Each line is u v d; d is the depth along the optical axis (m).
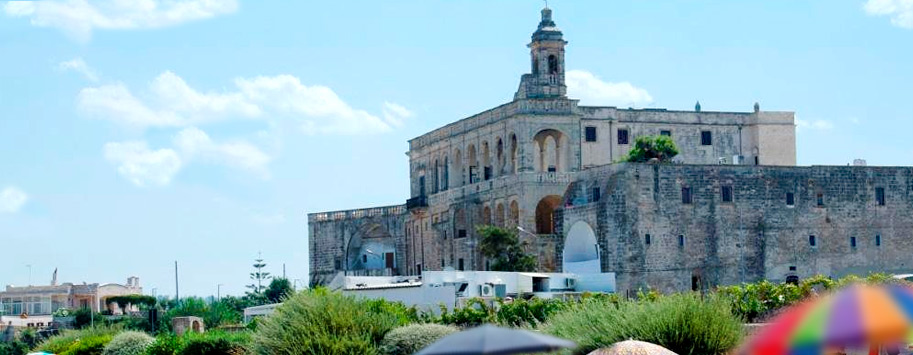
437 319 85.62
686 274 135.50
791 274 139.00
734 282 136.88
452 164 169.00
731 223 137.50
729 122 162.75
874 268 142.12
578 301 85.06
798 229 139.62
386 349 71.44
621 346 49.41
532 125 152.00
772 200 139.00
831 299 28.05
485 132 160.62
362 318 73.69
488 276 118.56
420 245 176.50
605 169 138.25
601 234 135.00
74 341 105.88
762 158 162.75
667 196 135.88
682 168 136.50
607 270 134.62
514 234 146.88
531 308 82.94
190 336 87.31
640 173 135.50
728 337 61.09
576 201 142.00
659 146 148.50
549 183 150.50
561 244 141.75
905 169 144.25
